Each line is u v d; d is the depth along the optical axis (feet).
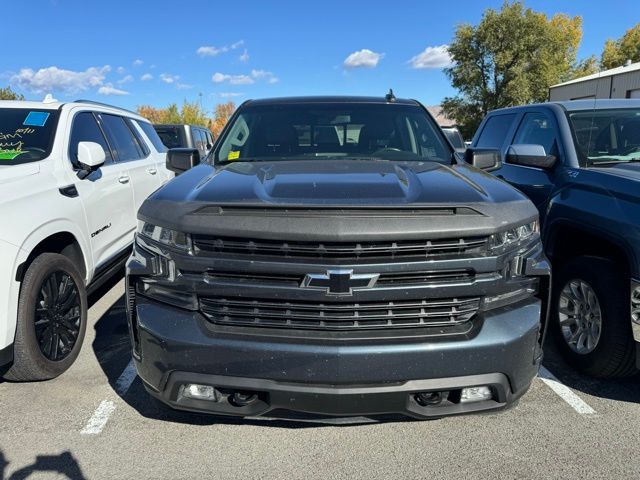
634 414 10.21
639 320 10.07
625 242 10.34
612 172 11.80
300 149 12.09
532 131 16.62
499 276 7.81
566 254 13.29
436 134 12.75
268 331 7.63
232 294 7.59
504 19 125.80
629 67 74.13
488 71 132.87
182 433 9.55
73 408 10.38
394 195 7.96
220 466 8.66
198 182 9.21
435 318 7.72
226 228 7.51
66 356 11.88
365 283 7.39
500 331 7.68
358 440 9.34
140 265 8.20
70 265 12.09
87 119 15.90
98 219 14.29
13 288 10.21
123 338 13.78
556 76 126.82
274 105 13.57
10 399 10.71
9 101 14.94
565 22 150.30
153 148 21.24
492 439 9.38
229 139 12.61
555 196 13.12
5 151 13.02
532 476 8.40
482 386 7.71
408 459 8.82
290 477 8.41
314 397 7.45
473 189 8.48
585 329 11.65
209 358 7.56
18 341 10.55
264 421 9.77
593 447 9.14
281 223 7.42
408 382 7.47
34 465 8.66
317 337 7.47
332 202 7.61
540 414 10.21
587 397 10.87
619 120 14.44
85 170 13.96
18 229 10.50
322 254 7.43
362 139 12.34
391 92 14.20
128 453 8.98
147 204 8.47
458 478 8.36
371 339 7.45
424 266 7.48
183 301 7.87
